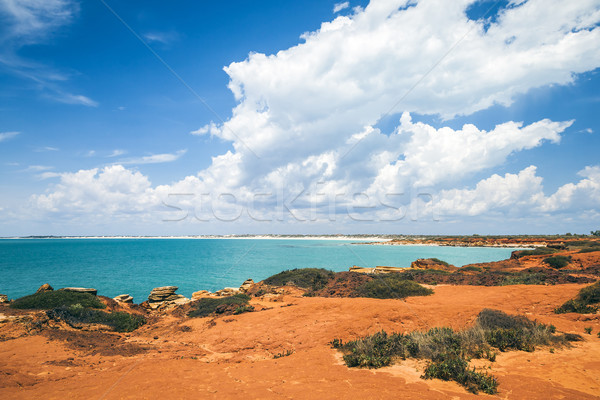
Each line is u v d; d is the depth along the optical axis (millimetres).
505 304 18484
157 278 53062
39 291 23125
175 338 16688
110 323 19469
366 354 10594
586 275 29688
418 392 7527
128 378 9250
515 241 119188
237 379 9305
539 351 10172
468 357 9953
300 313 17844
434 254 95375
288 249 141125
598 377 7973
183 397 7738
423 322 14148
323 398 7332
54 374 10094
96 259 92875
